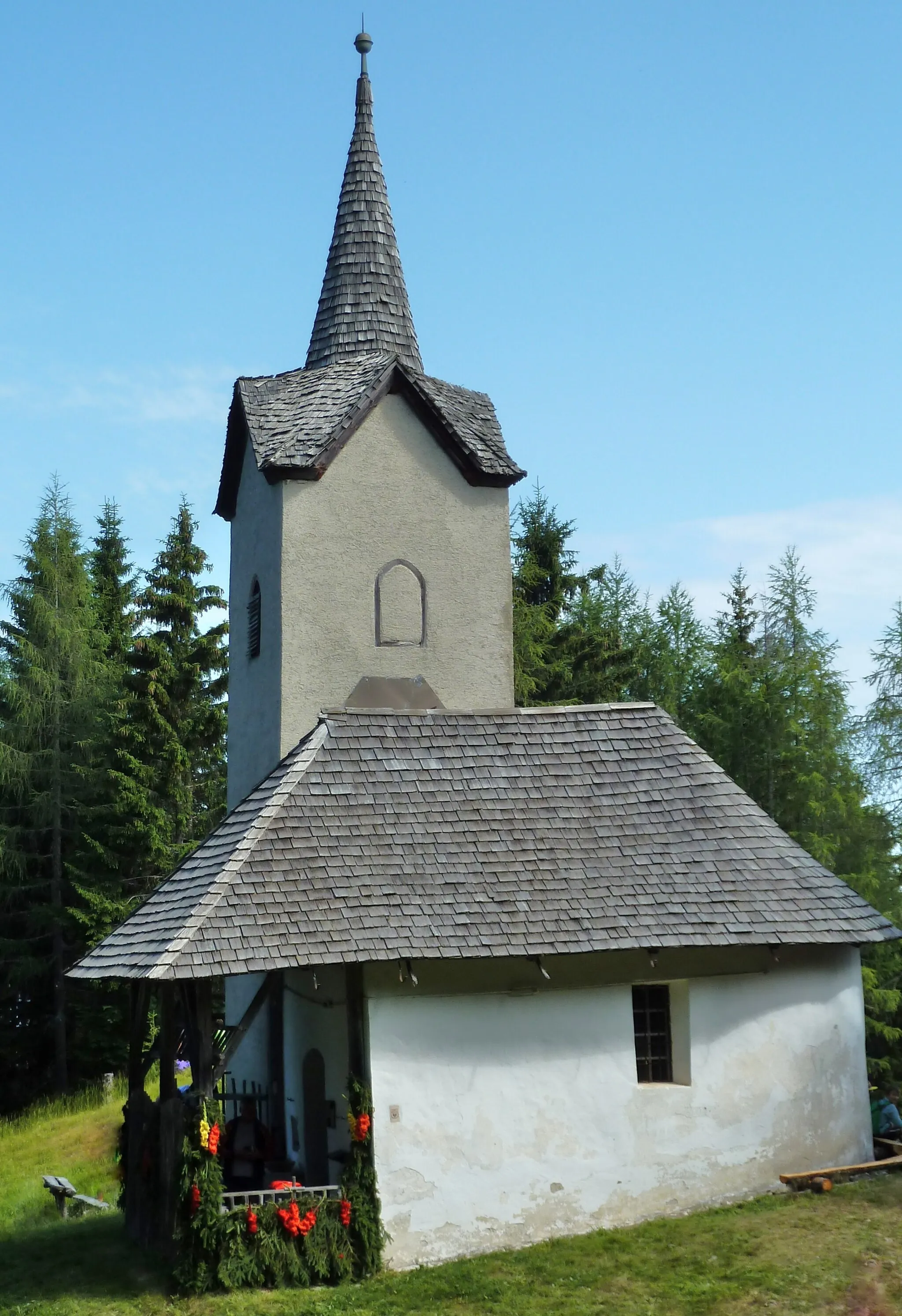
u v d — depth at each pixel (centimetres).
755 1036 1662
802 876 1711
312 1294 1400
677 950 1644
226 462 2431
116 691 4016
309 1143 1689
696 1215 1576
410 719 1773
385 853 1598
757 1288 1345
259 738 2227
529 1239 1527
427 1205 1495
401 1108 1505
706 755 1823
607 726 1839
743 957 1675
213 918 1483
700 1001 1647
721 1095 1633
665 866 1670
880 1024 3005
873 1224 1491
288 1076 1808
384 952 1484
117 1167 2328
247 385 2336
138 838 3691
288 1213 1436
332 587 2181
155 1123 1636
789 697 3366
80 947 3766
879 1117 1800
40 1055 3831
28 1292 1503
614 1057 1596
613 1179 1570
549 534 4831
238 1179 1697
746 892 1664
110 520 4800
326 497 2198
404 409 2273
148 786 3756
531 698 4197
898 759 3669
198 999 1509
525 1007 1572
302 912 1509
